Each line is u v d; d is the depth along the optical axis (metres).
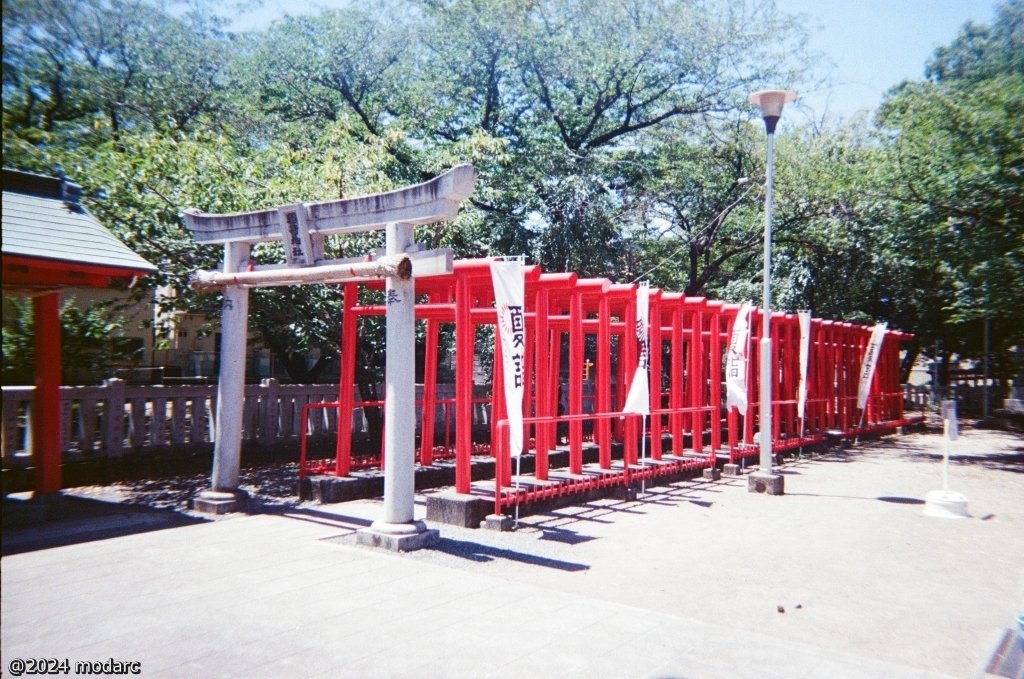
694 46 20.70
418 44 21.05
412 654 4.52
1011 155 14.02
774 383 15.28
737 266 24.22
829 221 21.23
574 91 22.08
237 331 8.94
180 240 10.57
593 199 18.34
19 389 9.61
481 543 7.52
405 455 7.20
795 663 4.57
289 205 8.00
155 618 5.06
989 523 9.29
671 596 6.01
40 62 9.08
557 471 10.91
